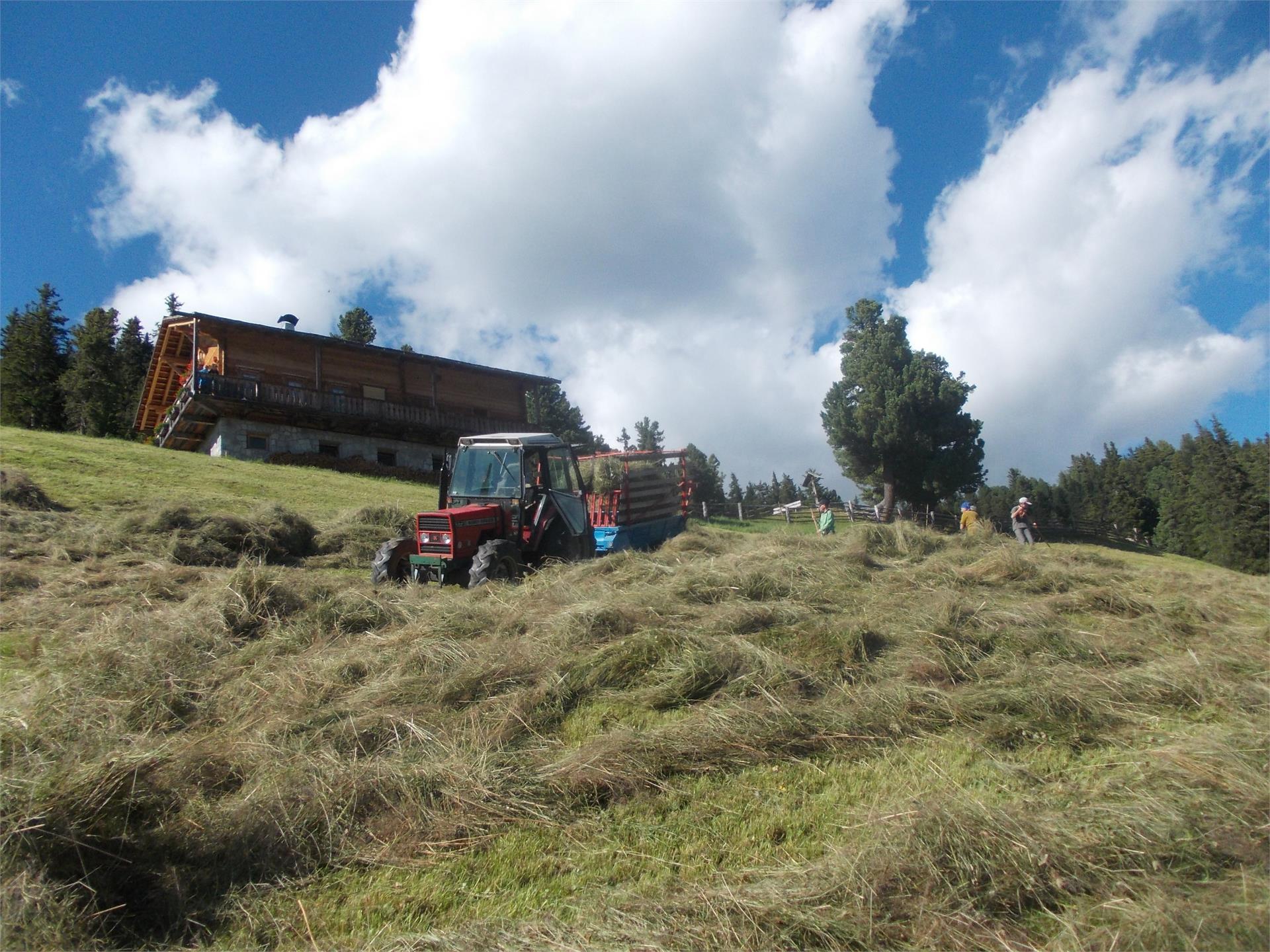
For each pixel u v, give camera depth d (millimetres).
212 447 28562
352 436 30719
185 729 4164
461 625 5875
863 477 37562
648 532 13367
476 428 33219
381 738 3992
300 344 30031
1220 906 2426
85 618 6277
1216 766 3471
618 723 4293
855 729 4203
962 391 35750
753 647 5035
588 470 14070
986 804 3139
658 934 2451
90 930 2543
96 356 43656
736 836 3172
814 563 8117
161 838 3006
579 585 7336
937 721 4340
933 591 7023
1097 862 2797
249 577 6473
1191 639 6328
